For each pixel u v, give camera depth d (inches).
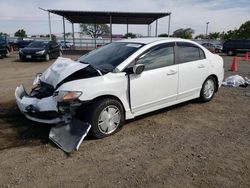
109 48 207.3
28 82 354.6
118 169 132.7
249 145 161.0
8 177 124.6
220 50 1371.8
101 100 163.6
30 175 126.6
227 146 159.3
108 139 165.8
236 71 496.4
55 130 161.9
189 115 213.5
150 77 186.1
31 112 170.9
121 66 175.3
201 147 157.5
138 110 185.0
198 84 229.5
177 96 210.2
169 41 206.2
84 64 178.2
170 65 202.5
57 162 138.3
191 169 133.3
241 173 130.5
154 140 166.1
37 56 658.8
